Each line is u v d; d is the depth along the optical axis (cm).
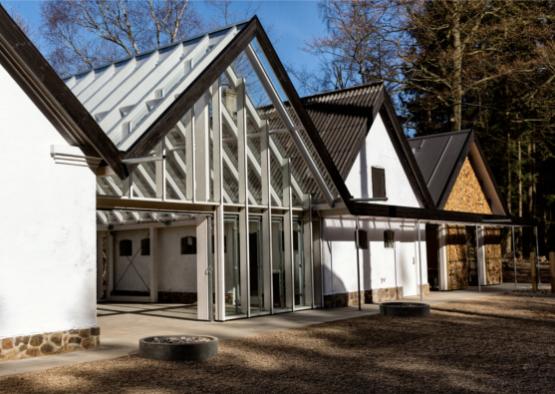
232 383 721
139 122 1116
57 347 925
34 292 905
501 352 902
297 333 1114
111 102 1234
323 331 1137
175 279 1838
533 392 662
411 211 1661
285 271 1461
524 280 2638
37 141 922
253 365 827
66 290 945
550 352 901
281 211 1466
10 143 890
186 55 1257
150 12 2944
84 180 983
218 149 1283
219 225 1282
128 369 804
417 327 1184
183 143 1222
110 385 713
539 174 3928
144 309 1623
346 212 1485
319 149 1443
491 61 2806
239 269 1346
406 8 2750
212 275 1305
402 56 2850
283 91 1393
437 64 2905
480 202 2386
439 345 970
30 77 896
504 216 2088
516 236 3812
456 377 738
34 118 920
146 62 1307
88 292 975
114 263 2003
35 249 910
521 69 2603
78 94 1380
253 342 1016
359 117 1736
